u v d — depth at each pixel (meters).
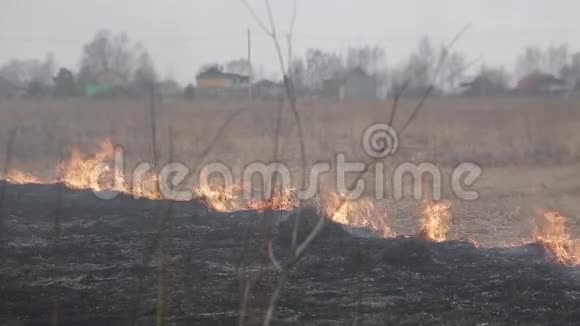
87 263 12.24
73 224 15.91
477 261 12.62
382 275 11.55
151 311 9.35
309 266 11.74
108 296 10.12
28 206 17.94
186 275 11.15
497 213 19.52
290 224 13.64
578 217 18.81
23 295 10.13
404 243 12.81
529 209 20.12
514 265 12.35
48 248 13.37
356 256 12.24
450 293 10.63
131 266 11.90
